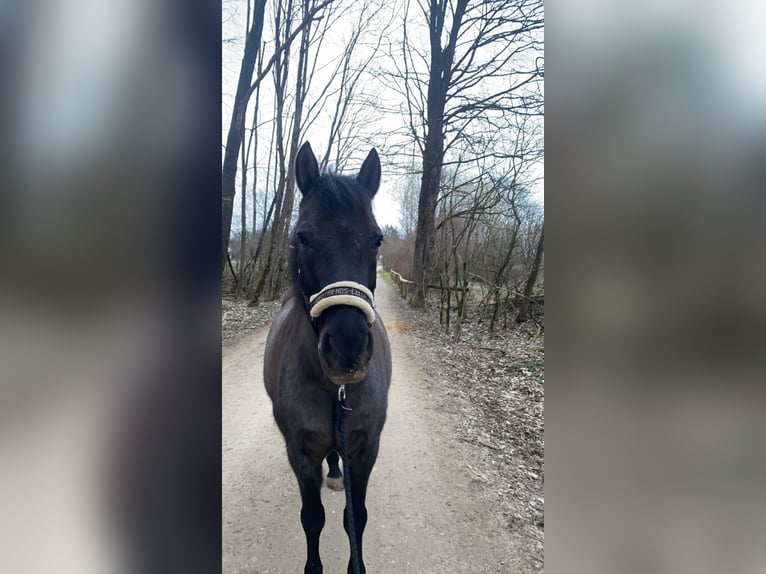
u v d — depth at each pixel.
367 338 1.39
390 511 2.41
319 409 1.64
